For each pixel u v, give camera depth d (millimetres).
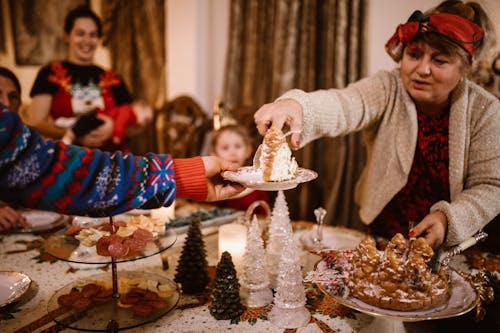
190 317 1049
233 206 2139
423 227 1141
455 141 1293
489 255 1408
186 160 1007
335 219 2785
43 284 1202
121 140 2766
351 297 943
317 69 2805
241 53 3078
